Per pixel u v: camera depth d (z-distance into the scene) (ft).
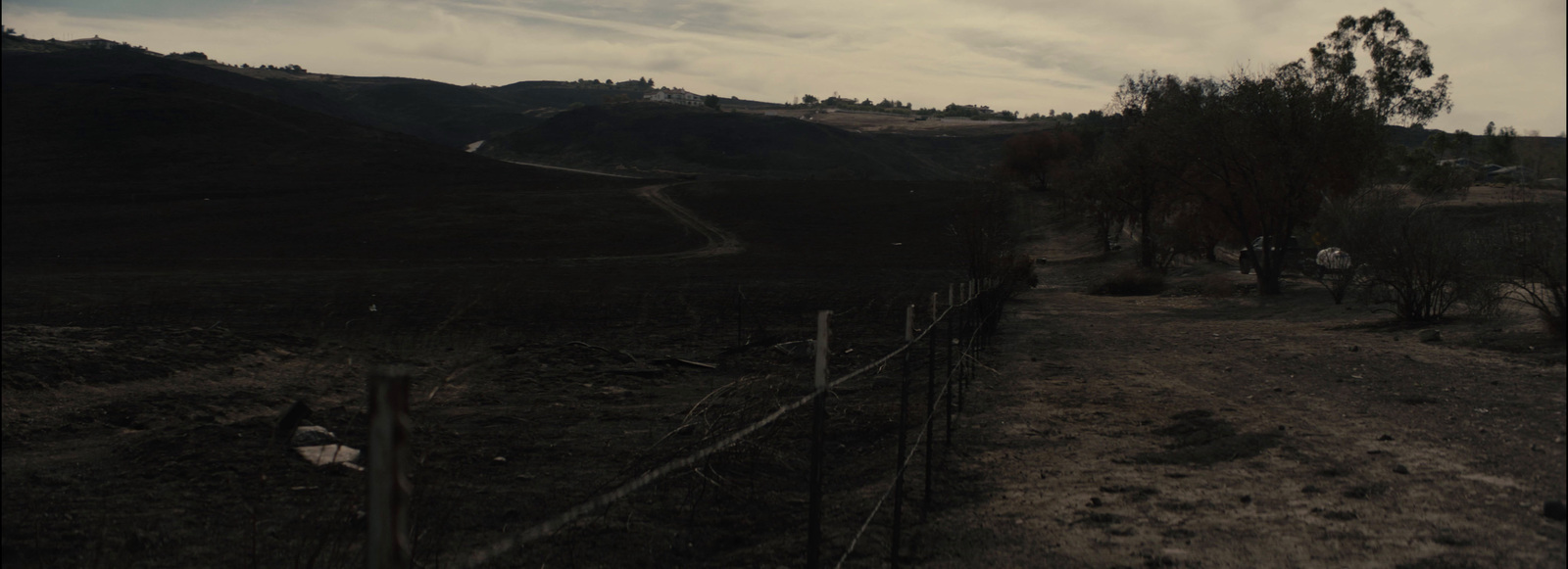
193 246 218.38
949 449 27.89
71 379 41.42
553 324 82.74
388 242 230.89
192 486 25.48
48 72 532.73
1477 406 27.55
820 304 105.29
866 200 316.40
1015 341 59.11
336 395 43.37
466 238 238.89
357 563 18.74
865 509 22.34
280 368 49.57
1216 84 101.40
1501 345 39.86
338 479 26.20
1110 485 22.31
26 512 23.22
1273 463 22.93
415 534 17.22
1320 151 92.99
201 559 19.76
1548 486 18.26
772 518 22.62
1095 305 95.91
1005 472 24.84
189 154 362.94
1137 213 168.14
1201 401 33.14
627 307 101.09
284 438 30.81
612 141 651.25
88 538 21.43
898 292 124.57
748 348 63.31
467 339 68.80
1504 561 14.38
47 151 343.67
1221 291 99.96
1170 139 104.83
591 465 28.63
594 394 43.52
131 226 246.47
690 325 82.48
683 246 239.91
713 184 356.59
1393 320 57.21
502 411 38.45
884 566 18.19
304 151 398.83
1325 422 27.30
